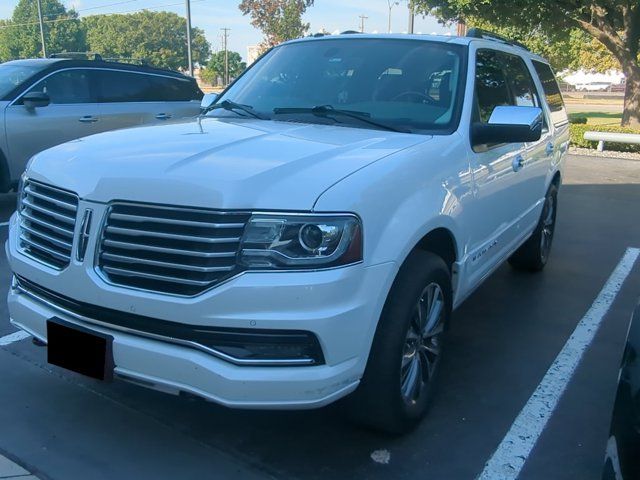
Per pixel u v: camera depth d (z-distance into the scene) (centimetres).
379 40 443
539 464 313
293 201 258
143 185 271
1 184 795
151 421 340
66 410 347
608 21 1959
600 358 435
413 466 308
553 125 586
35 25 8144
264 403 260
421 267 307
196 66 9738
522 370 414
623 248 739
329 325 257
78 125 855
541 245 609
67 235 292
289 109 405
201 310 256
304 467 305
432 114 381
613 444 235
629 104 1933
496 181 407
